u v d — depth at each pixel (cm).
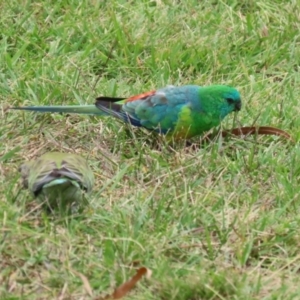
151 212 945
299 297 825
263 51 1337
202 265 866
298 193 992
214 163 1045
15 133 1084
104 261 862
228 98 1084
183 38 1330
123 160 1054
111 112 1091
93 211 928
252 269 874
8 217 904
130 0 1427
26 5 1375
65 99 1178
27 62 1245
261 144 1098
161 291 820
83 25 1330
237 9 1438
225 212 952
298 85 1262
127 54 1293
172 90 1088
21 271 847
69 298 816
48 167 891
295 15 1399
